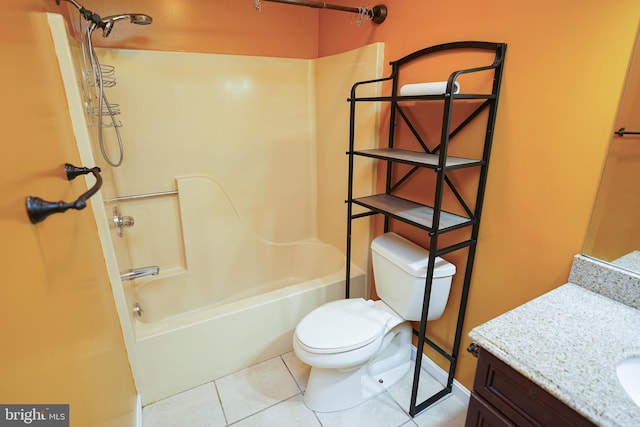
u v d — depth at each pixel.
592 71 1.00
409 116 1.67
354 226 2.22
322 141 2.42
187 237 2.23
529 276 1.28
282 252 2.61
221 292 2.44
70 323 0.80
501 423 0.88
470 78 1.35
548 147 1.15
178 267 2.29
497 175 1.32
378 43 1.75
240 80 2.17
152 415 1.60
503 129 1.27
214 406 1.65
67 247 0.86
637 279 0.97
